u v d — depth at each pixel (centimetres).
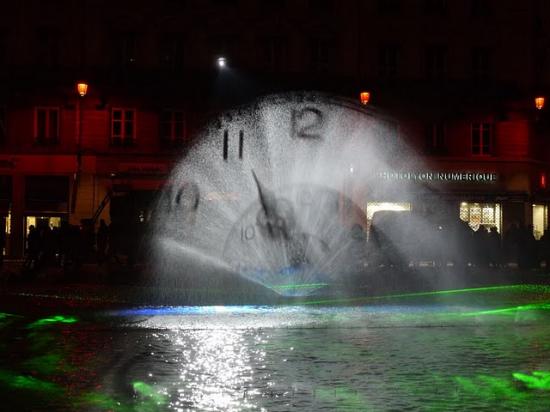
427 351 1384
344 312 2064
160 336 1562
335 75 5362
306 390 1043
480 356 1330
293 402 970
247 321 1833
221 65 5156
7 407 941
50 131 5175
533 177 5550
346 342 1494
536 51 5641
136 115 5194
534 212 5509
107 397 996
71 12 5241
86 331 1638
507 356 1330
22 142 5150
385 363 1258
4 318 1875
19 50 5212
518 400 985
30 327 1703
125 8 5269
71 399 984
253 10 5350
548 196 5359
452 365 1241
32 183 5162
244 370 1192
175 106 5228
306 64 5391
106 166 5141
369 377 1138
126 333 1606
